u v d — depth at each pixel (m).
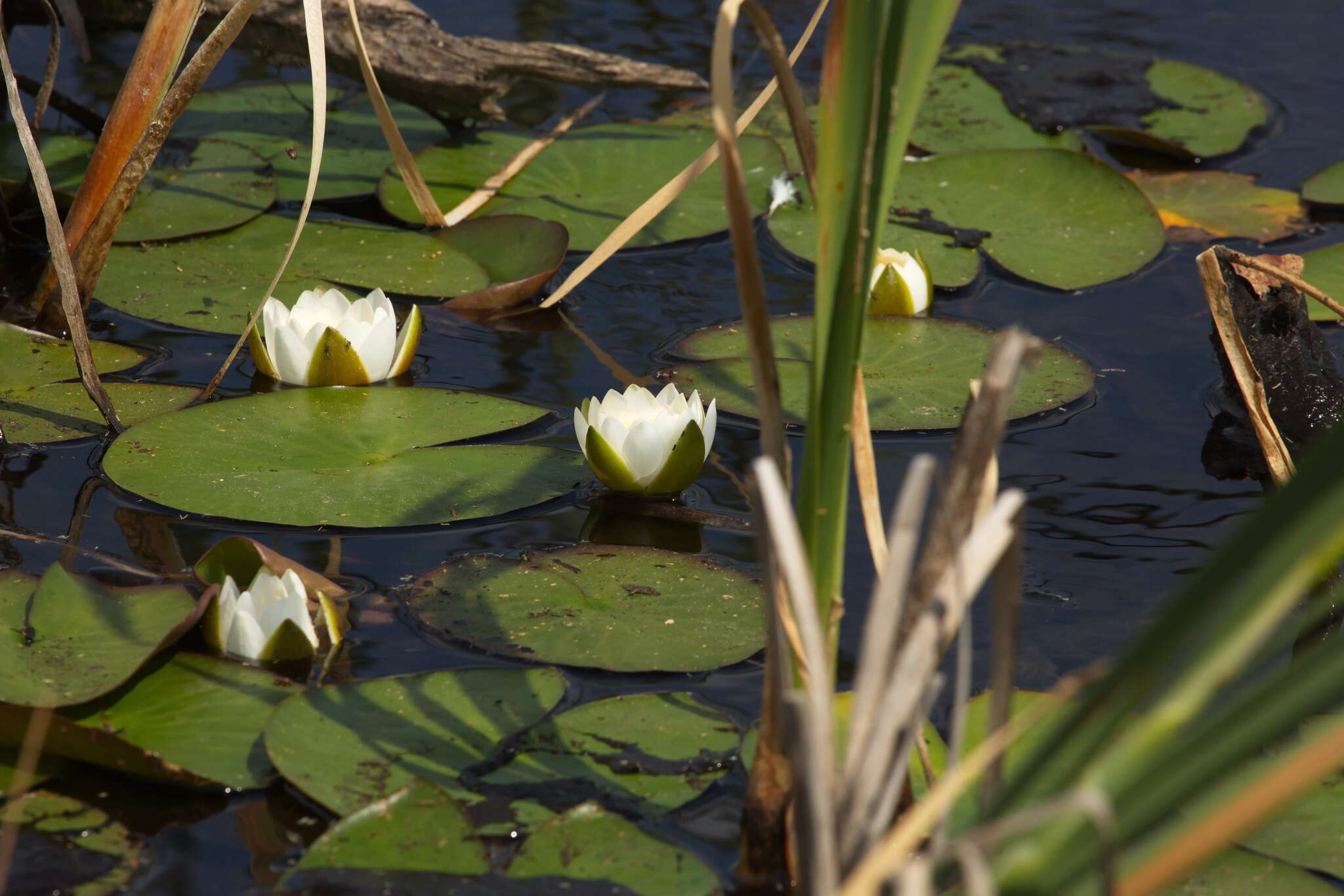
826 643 5.81
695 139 6.60
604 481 6.09
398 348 6.22
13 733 5.88
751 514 6.09
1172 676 4.48
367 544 6.04
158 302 6.29
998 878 4.69
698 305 6.34
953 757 5.73
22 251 6.38
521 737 5.91
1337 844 5.85
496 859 5.84
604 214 6.47
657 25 7.75
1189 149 6.59
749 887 5.84
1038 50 7.30
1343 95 6.74
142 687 5.93
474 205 6.46
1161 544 6.05
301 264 6.36
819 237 5.78
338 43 6.55
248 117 6.62
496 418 6.16
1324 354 6.22
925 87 5.79
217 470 6.09
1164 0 8.45
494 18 7.67
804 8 8.30
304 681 5.94
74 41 6.90
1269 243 6.42
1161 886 4.32
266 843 5.86
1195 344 6.27
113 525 6.04
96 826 5.86
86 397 6.17
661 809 5.88
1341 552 4.09
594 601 5.99
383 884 5.83
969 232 6.44
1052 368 6.23
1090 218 6.46
